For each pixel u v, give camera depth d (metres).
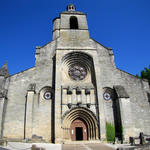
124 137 24.91
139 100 29.30
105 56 32.84
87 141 24.78
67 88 27.89
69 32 34.28
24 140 24.62
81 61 31.84
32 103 27.06
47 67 31.16
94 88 28.66
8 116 26.73
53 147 19.66
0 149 17.56
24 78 29.78
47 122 26.86
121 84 30.38
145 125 27.55
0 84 28.42
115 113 28.22
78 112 27.02
